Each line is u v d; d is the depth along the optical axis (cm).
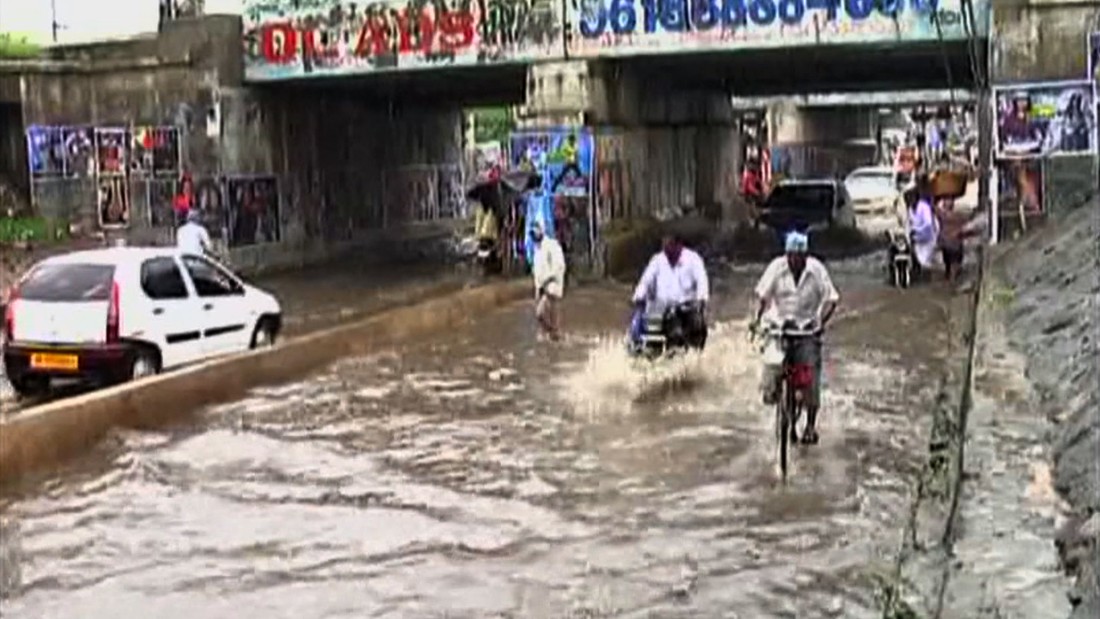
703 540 900
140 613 783
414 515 984
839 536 900
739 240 3541
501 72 2891
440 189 4031
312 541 922
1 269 2467
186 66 2983
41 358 1430
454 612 769
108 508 1018
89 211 3048
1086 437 866
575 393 1472
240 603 796
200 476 1116
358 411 1391
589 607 771
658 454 1162
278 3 2948
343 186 3441
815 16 2466
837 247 3403
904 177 4272
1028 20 2270
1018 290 1814
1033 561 673
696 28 2555
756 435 1226
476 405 1413
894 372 1553
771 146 4925
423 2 2777
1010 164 2302
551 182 2691
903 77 3347
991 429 991
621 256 2758
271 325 1728
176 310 1508
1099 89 2239
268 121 3120
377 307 2398
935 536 771
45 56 3153
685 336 1579
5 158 3070
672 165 3244
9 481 1103
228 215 2981
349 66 2886
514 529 941
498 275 2802
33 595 817
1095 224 1784
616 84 2797
